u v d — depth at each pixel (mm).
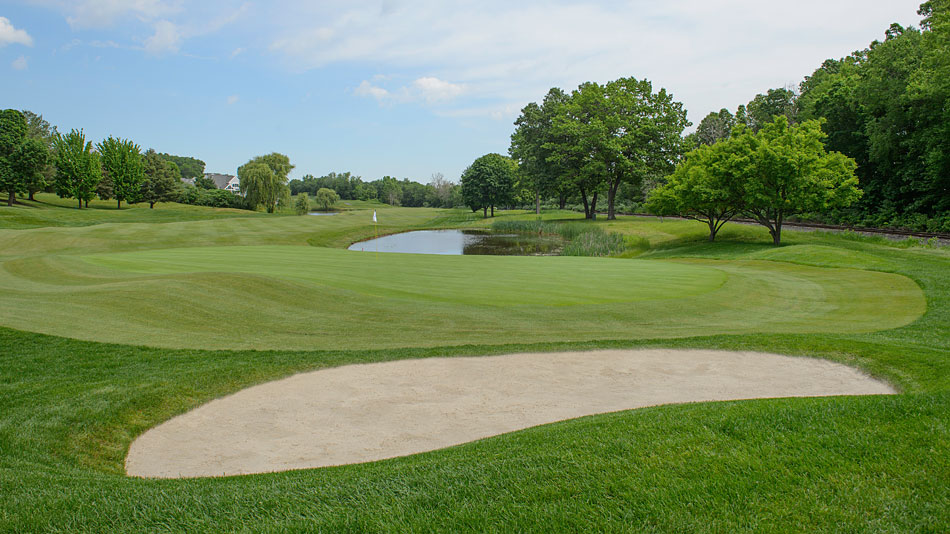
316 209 109375
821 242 29859
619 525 3012
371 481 3719
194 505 3428
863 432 4148
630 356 8656
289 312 11789
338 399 6891
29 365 7629
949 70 31000
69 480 4102
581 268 19938
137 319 10461
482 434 5832
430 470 3898
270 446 5598
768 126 31922
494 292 14797
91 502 3500
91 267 16984
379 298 13492
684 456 3889
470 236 49688
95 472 4680
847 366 8008
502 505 3271
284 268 18547
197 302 11875
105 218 49812
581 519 3080
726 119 75688
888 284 15875
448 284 16016
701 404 5633
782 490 3359
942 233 30500
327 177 158375
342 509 3285
